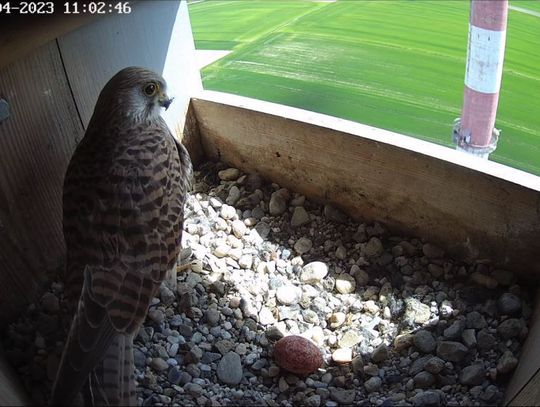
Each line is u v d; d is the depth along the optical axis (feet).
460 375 1.68
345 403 1.65
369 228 2.12
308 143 2.10
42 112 1.77
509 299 1.82
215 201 2.26
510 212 1.80
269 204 2.23
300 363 1.69
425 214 1.99
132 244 1.55
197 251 2.06
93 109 1.95
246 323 1.87
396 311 1.90
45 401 1.53
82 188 1.63
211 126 2.32
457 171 1.84
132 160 1.65
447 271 1.97
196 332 1.81
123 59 2.02
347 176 2.09
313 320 1.90
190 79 2.29
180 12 2.19
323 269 2.01
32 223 1.79
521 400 1.41
